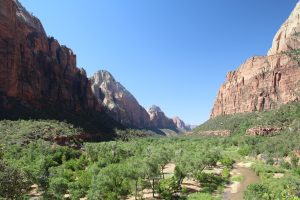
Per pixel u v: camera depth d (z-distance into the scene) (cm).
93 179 5588
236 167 9694
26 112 12281
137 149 11088
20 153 8306
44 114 13188
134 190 5675
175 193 6125
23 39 14775
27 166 6456
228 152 13125
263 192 5288
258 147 12025
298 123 14000
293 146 10381
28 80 14125
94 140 14112
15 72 13012
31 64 14788
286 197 4703
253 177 7988
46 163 7550
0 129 9862
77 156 9812
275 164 9575
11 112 11650
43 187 5106
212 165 9706
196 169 7356
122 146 11769
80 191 5484
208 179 7300
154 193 6069
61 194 5053
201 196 5797
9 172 3022
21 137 9638
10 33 13338
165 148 11300
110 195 4847
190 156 8512
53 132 11044
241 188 6800
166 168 9169
